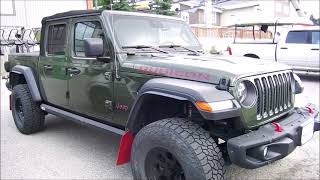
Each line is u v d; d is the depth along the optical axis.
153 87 3.01
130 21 3.87
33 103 5.13
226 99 2.74
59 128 5.65
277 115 3.26
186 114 3.21
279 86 3.29
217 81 2.86
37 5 16.52
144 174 3.12
